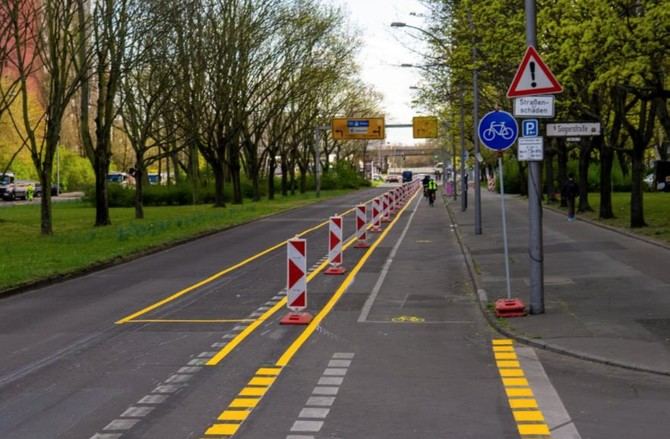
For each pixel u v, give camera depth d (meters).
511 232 28.97
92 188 59.06
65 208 55.59
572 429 6.85
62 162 93.81
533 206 12.45
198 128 48.41
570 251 21.66
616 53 17.20
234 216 40.41
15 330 12.29
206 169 77.81
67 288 17.28
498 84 31.58
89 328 12.27
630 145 52.59
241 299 15.05
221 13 47.81
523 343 10.60
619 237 25.50
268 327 11.98
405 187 65.94
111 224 36.88
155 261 22.64
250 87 54.25
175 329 11.99
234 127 51.94
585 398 7.86
